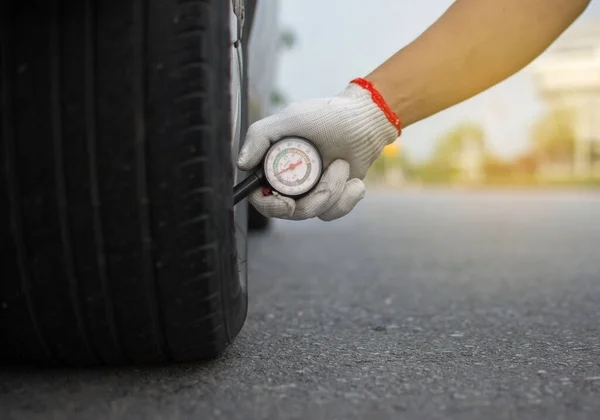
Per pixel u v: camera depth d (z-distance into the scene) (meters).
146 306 0.92
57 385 0.98
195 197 0.87
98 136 0.86
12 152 0.87
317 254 3.14
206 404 0.91
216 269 0.92
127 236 0.88
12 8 0.86
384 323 1.53
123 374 1.03
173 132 0.86
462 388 0.99
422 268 2.64
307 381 1.03
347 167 1.16
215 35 0.87
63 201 0.87
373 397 0.95
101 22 0.86
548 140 30.73
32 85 0.86
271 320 1.55
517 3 1.14
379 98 1.17
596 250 3.28
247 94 1.45
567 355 1.21
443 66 1.16
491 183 24.41
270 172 1.11
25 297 0.91
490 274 2.47
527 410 0.90
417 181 31.72
